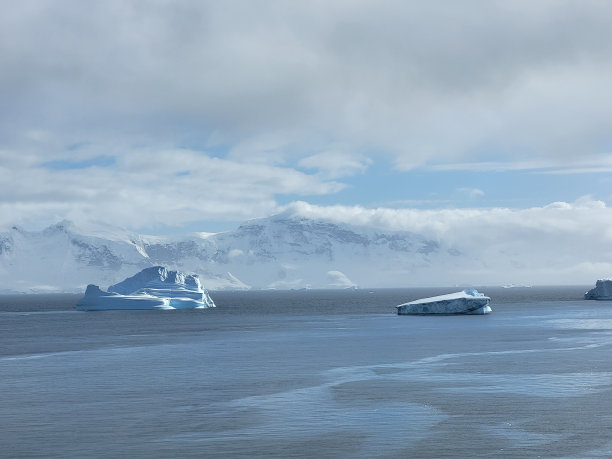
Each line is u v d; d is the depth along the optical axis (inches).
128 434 1870.1
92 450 1732.3
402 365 3063.5
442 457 1649.9
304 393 2399.1
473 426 1915.6
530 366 2965.1
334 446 1743.4
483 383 2556.6
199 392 2440.9
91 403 2266.2
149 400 2306.8
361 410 2121.1
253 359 3341.5
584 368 2888.8
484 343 3988.7
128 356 3545.8
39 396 2395.4
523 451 1688.0
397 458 1646.2
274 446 1749.5
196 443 1782.7
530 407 2135.8
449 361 3176.7
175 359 3390.7
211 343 4234.7
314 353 3572.8
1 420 2034.9
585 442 1756.9
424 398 2288.4
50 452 1720.0
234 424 1964.8
